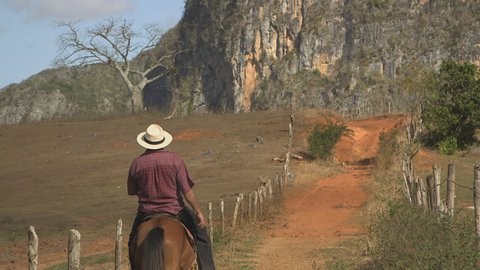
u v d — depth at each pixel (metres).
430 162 37.69
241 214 22.12
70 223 25.28
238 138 57.44
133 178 8.73
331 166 43.78
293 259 15.95
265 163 44.06
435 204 14.34
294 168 41.31
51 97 171.75
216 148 52.12
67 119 81.31
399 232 11.58
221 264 15.30
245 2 148.50
